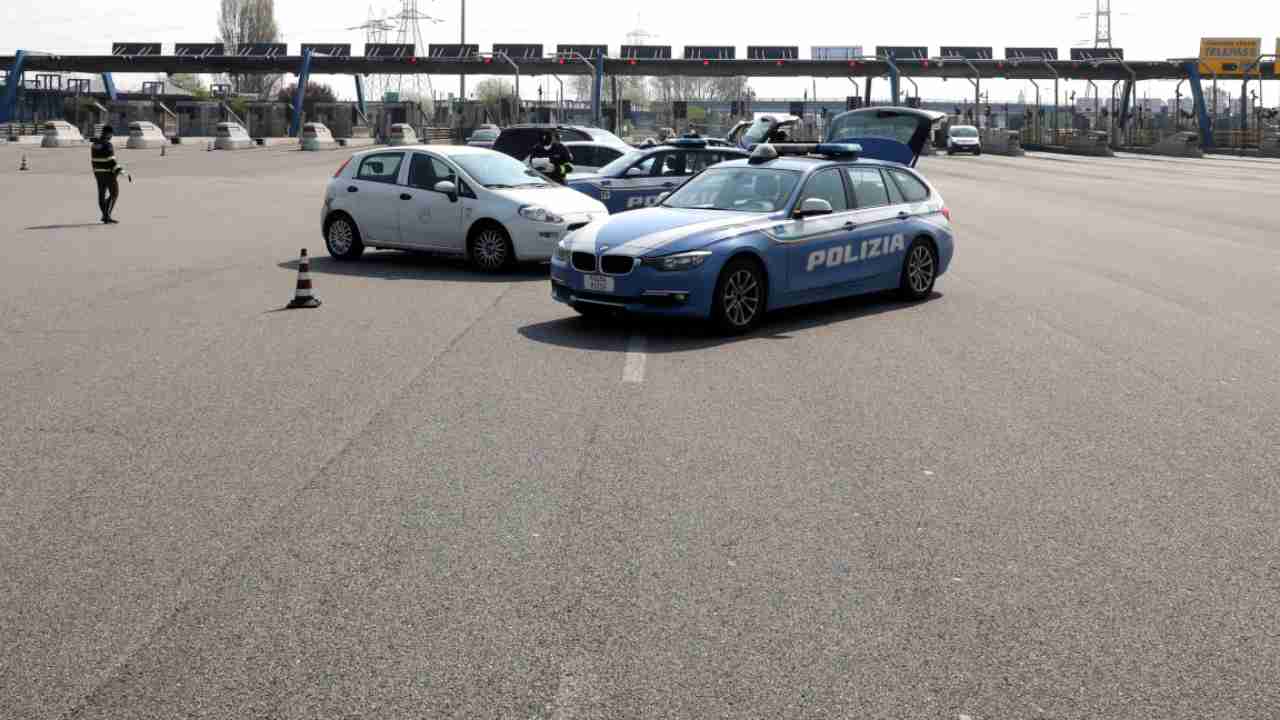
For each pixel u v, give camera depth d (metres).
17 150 57.12
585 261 10.22
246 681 3.71
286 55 90.69
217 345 9.40
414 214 15.30
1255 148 76.19
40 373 8.26
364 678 3.72
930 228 12.33
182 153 58.22
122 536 4.99
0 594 4.37
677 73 91.12
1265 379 8.36
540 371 8.48
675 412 7.26
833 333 10.30
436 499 5.50
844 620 4.18
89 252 16.25
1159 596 4.44
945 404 7.54
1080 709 3.56
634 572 4.62
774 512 5.37
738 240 10.19
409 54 91.31
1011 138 75.06
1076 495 5.67
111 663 3.83
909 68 88.56
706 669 3.80
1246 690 3.69
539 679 3.72
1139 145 80.81
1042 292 12.95
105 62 87.06
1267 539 5.07
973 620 4.20
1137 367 8.77
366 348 9.32
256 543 4.91
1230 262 15.80
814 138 76.06
